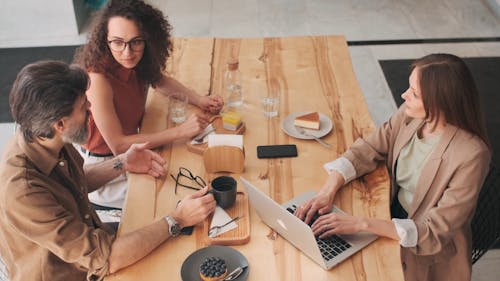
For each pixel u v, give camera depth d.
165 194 2.02
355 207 1.98
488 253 2.88
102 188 2.48
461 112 1.89
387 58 4.64
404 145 2.15
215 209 1.92
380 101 4.12
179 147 2.27
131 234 1.76
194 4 5.57
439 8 5.50
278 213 1.70
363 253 1.79
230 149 2.07
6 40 4.91
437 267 2.12
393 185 2.28
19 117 1.61
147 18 2.30
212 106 2.50
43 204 1.64
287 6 5.56
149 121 2.44
